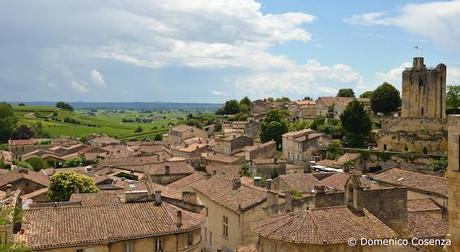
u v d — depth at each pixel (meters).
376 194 48.62
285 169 130.38
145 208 56.97
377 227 44.09
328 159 150.38
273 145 161.62
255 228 45.44
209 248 78.56
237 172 132.12
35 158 187.62
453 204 21.09
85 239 49.25
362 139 164.38
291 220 44.12
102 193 75.19
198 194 83.38
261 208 67.69
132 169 140.62
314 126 184.38
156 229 53.00
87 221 52.59
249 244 58.12
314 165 132.25
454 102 186.75
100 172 135.38
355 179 46.81
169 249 53.22
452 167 21.06
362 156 141.38
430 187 71.62
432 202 66.88
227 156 163.12
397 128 149.00
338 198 54.12
